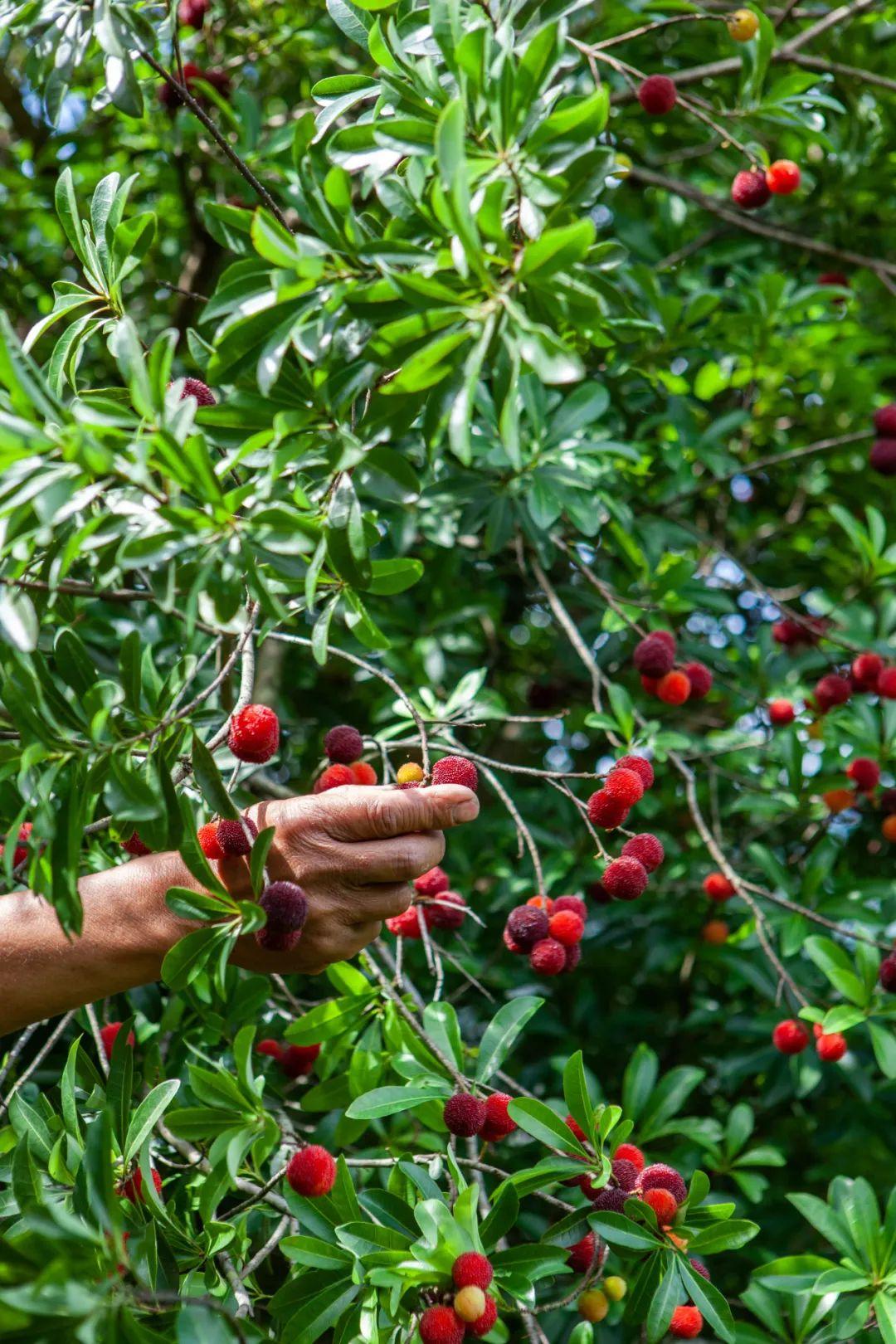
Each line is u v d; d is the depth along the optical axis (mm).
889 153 3541
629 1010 3229
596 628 3350
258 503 1213
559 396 2738
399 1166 1617
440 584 3215
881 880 2910
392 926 2014
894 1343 1738
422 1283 1386
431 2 1203
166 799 1271
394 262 1189
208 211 1396
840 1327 1813
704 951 3078
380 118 1408
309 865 1280
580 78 3029
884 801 2807
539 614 3793
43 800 1173
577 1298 1758
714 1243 1587
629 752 2396
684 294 3309
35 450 1104
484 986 2969
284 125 2980
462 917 2031
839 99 3432
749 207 2434
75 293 1623
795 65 2803
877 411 2959
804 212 3570
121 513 1182
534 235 1162
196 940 1241
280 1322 1613
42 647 1637
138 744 1312
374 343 1168
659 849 1699
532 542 2703
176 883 1289
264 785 2293
